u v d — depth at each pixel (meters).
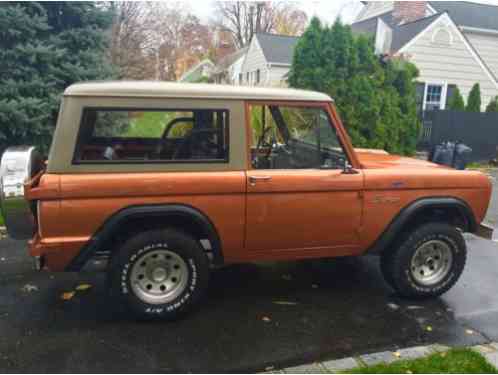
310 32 10.05
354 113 9.84
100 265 4.30
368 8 21.55
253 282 4.03
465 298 3.80
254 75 21.50
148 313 3.17
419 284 3.69
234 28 38.19
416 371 2.66
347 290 3.90
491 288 4.02
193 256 3.21
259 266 4.43
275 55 19.47
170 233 3.13
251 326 3.20
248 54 22.66
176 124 3.03
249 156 3.18
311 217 3.33
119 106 2.88
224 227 3.16
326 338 3.05
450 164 8.77
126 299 3.12
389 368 2.68
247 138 3.17
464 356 2.84
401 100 10.65
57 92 7.22
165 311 3.20
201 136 3.08
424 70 14.02
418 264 3.74
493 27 17.55
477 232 3.84
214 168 3.10
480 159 12.60
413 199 3.54
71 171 2.82
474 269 4.51
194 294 3.27
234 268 4.36
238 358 2.78
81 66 7.57
